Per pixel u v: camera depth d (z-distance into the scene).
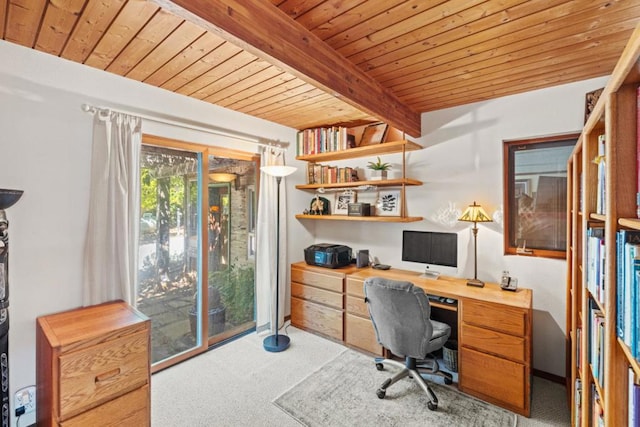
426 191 3.04
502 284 2.45
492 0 1.39
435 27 1.61
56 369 1.48
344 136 3.28
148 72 2.17
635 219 0.77
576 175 1.84
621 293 0.83
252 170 3.35
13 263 1.81
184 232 2.76
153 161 2.54
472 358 2.21
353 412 2.03
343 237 3.67
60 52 1.90
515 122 2.57
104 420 1.61
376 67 2.07
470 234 2.79
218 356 2.77
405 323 2.08
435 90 2.48
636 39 0.62
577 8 1.44
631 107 0.83
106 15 1.51
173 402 2.12
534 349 2.51
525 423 1.94
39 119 1.89
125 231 2.19
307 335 3.22
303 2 1.42
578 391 1.72
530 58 1.95
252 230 3.36
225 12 1.25
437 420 1.96
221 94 2.60
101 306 2.07
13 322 1.81
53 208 1.95
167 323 2.65
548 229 2.53
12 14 1.50
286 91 2.52
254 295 3.39
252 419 1.96
